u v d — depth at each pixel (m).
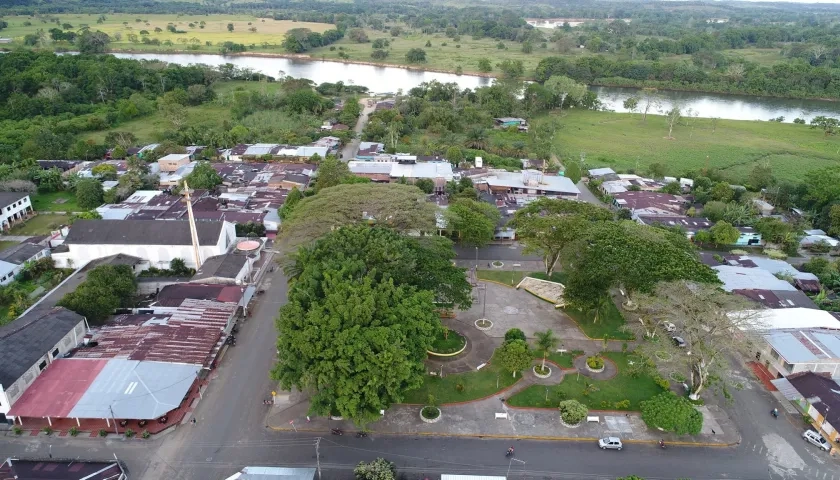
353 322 71.69
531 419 76.25
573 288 94.06
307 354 68.50
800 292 103.38
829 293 109.88
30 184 143.50
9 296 99.75
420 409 77.44
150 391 73.88
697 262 91.62
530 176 164.00
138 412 70.62
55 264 112.25
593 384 83.00
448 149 189.25
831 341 86.31
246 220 133.50
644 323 91.00
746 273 110.00
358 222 100.25
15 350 75.19
